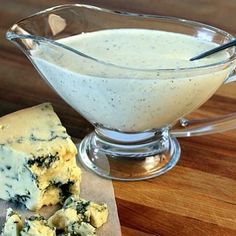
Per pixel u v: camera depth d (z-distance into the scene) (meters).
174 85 0.45
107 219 0.43
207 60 0.49
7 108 0.54
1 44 0.64
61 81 0.47
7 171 0.44
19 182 0.44
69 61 0.45
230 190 0.46
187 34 0.52
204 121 0.51
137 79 0.44
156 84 0.44
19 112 0.47
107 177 0.47
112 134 0.49
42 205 0.44
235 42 0.48
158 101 0.45
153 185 0.46
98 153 0.49
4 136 0.44
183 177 0.47
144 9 0.71
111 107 0.46
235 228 0.43
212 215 0.44
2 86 0.57
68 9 0.52
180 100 0.46
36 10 0.70
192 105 0.48
